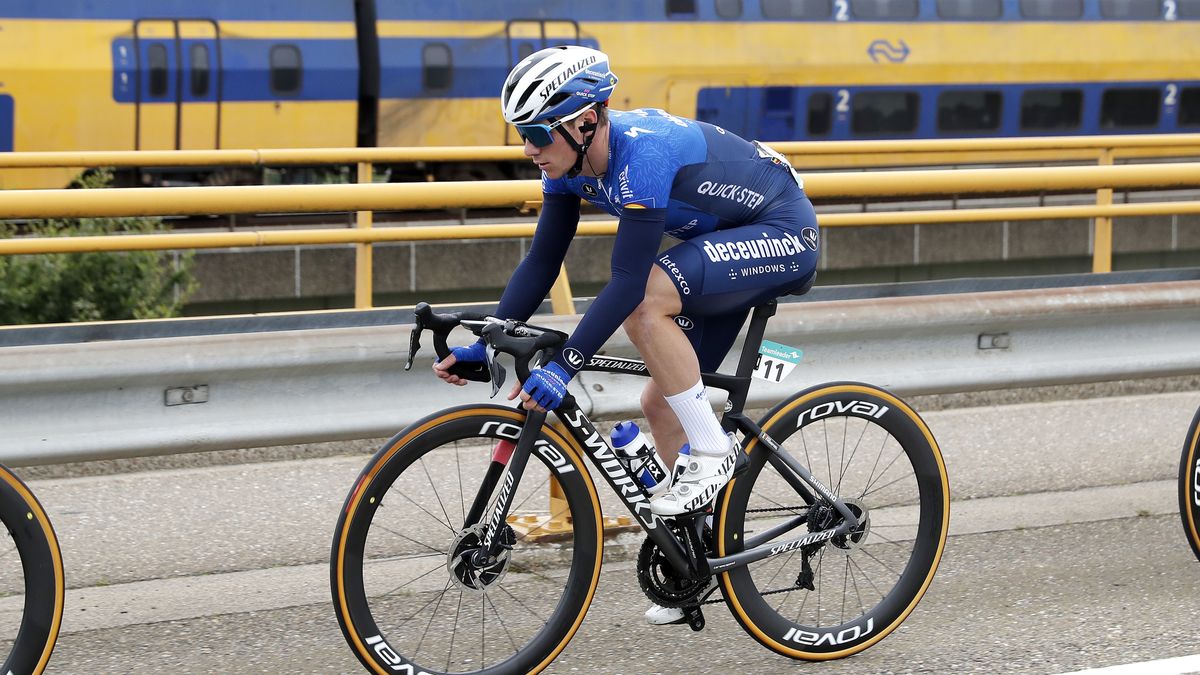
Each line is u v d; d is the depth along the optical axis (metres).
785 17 16.69
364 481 2.91
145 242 5.18
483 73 15.77
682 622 3.35
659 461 3.15
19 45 13.85
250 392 3.91
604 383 4.16
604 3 16.05
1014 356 4.70
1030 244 16.23
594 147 2.82
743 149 3.04
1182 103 18.66
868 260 15.53
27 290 7.66
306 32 15.07
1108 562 4.05
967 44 17.50
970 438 5.46
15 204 3.51
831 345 4.50
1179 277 5.29
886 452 4.59
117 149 14.42
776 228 3.08
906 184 4.26
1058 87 17.98
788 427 3.26
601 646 3.43
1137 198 16.84
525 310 3.14
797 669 3.28
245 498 4.70
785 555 3.63
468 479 4.48
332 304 13.52
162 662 3.34
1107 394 6.22
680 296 2.96
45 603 2.86
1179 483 3.78
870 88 17.12
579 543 3.12
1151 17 18.34
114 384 3.73
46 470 4.89
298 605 3.75
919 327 4.54
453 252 13.92
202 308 12.89
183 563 4.10
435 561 4.00
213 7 14.69
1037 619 3.58
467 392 4.22
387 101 15.52
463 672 3.11
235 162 5.94
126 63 14.31
